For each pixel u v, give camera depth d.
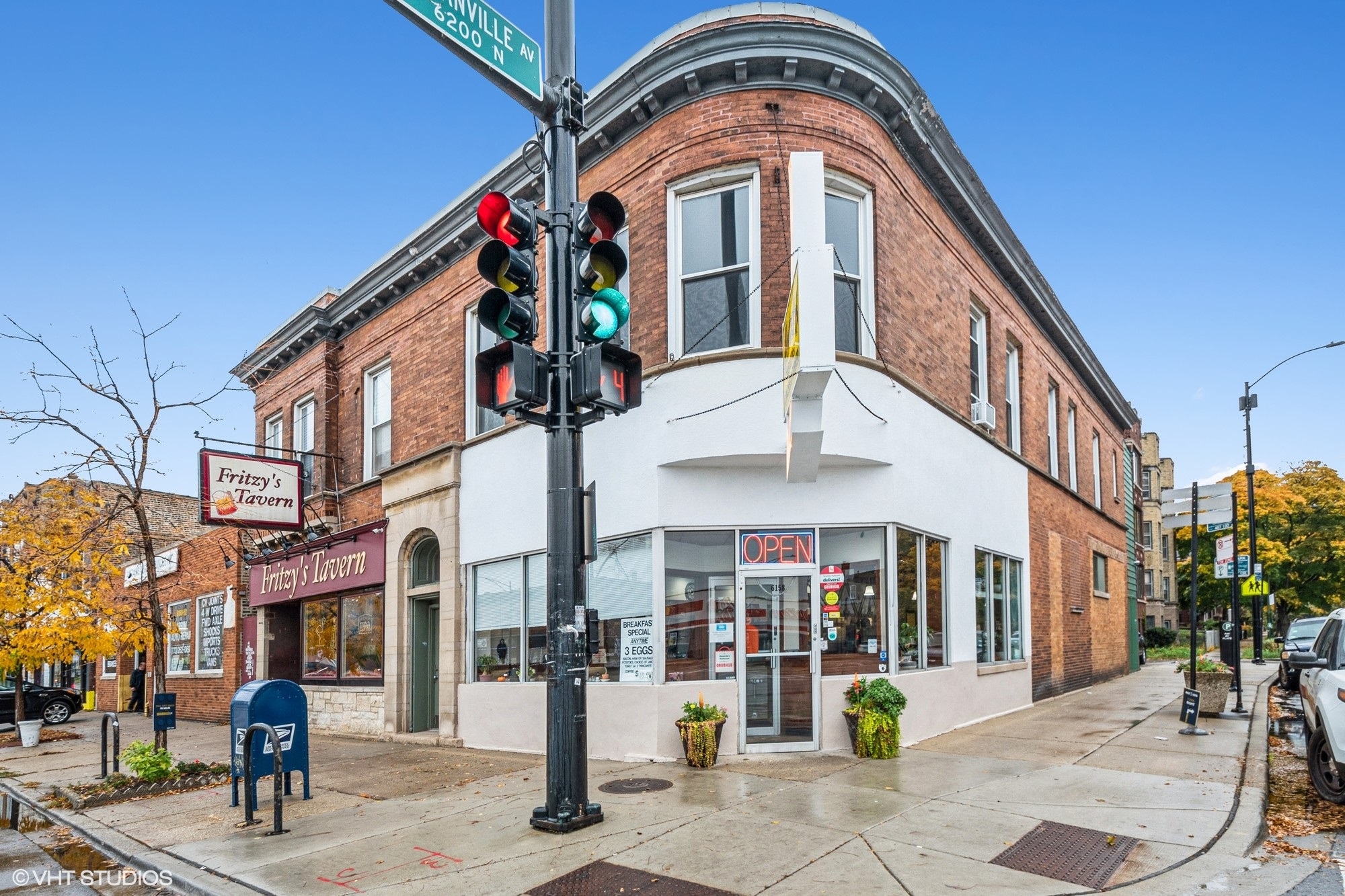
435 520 14.78
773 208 10.99
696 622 10.86
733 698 10.59
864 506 11.12
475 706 13.47
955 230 14.52
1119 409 25.53
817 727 10.59
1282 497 47.75
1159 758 9.73
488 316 7.30
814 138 11.22
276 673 19.30
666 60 11.37
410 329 16.58
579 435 7.73
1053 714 14.09
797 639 10.81
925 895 5.67
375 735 15.65
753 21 11.18
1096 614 21.41
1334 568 47.62
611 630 11.43
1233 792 8.03
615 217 7.55
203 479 15.80
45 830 9.24
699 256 11.42
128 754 11.39
